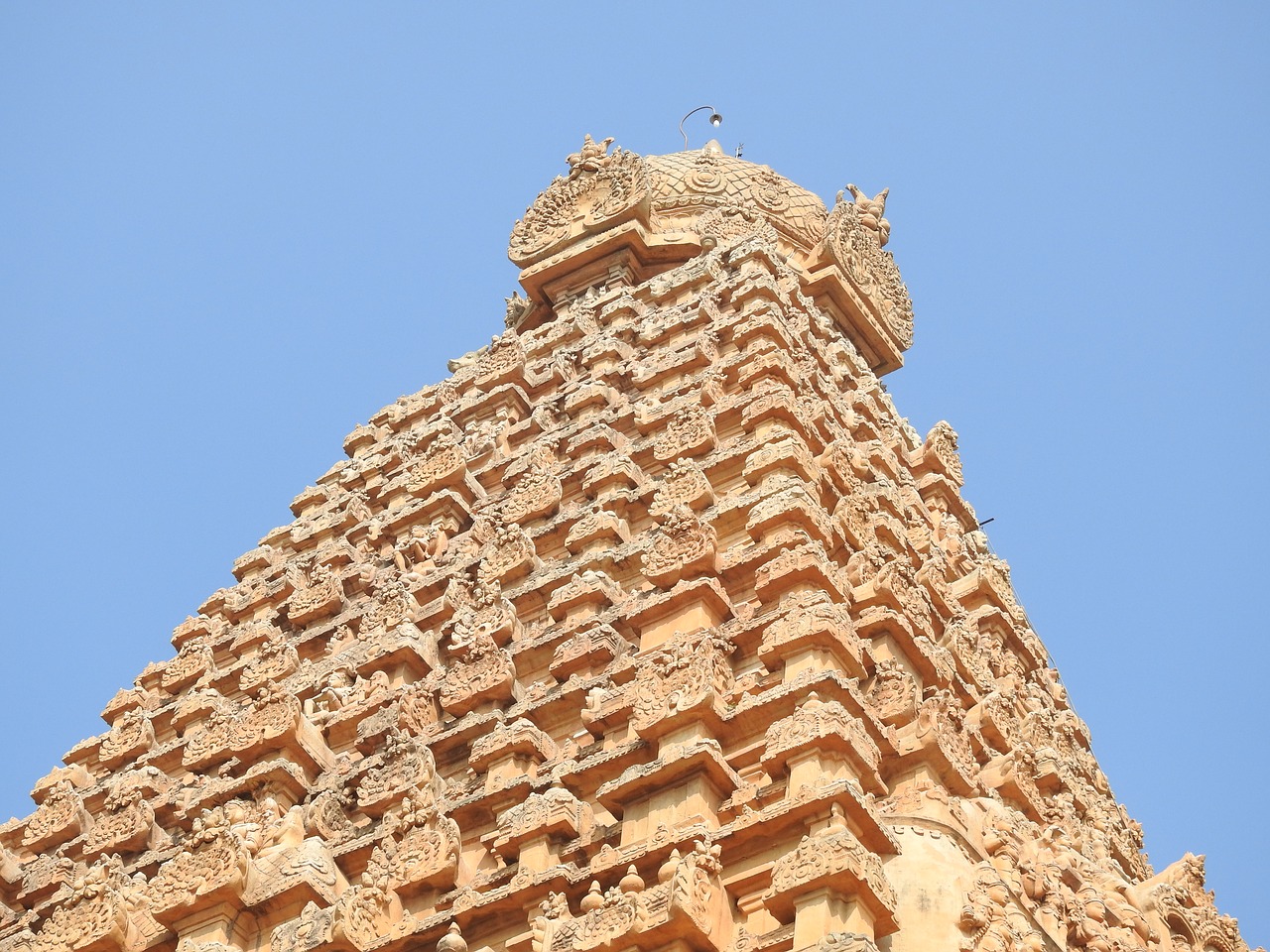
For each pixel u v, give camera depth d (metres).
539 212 48.09
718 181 47.75
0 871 31.80
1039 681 35.25
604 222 46.41
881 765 24.78
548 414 39.81
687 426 33.38
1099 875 27.73
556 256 46.69
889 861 22.58
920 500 35.62
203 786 30.70
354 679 33.16
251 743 30.48
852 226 47.56
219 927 25.73
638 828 23.61
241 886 25.97
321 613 37.03
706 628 26.81
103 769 35.88
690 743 23.81
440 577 34.94
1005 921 22.41
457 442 40.31
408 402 44.75
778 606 26.62
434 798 26.70
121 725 36.00
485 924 24.11
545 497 35.16
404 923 24.84
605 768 25.34
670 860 22.17
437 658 32.94
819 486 30.75
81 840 32.38
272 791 29.42
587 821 24.92
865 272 47.09
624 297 43.12
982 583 35.12
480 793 26.70
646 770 23.77
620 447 36.47
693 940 21.45
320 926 24.56
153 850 30.91
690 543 27.81
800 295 41.41
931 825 23.41
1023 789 28.36
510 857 25.00
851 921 20.86
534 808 24.97
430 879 25.30
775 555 27.62
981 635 34.25
